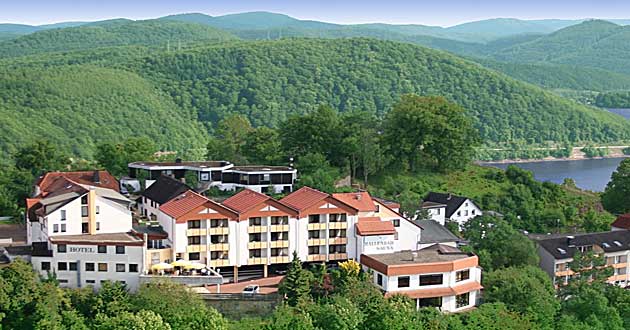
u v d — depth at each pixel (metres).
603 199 191.62
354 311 94.62
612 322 106.12
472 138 198.88
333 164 176.38
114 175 173.62
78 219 110.94
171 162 164.88
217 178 154.88
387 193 171.12
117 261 104.56
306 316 91.38
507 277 114.06
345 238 118.50
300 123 177.25
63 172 151.25
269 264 115.25
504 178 194.25
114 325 87.12
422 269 109.06
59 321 92.56
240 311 102.50
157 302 96.38
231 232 112.88
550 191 191.62
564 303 113.62
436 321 98.56
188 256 111.00
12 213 145.12
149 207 134.50
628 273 143.88
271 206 114.56
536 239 143.00
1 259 107.12
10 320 93.00
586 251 137.00
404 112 187.00
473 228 144.38
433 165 195.50
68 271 104.69
